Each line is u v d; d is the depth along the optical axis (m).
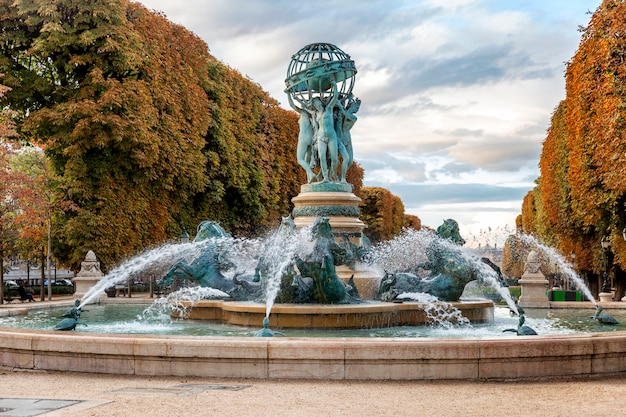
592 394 10.47
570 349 11.84
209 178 48.56
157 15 45.28
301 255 18.59
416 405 9.66
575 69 38.78
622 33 32.81
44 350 12.55
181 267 20.80
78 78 38.25
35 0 36.62
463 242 20.75
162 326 18.97
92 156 37.09
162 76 42.06
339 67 24.11
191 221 46.22
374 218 100.75
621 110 32.16
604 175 34.22
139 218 38.81
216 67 51.56
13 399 10.02
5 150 32.44
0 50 37.97
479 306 19.72
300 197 24.47
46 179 38.12
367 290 21.72
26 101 38.22
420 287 19.67
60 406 9.49
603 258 41.53
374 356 11.51
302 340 11.75
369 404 9.73
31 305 25.86
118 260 37.31
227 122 50.28
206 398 10.09
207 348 11.80
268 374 11.67
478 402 9.88
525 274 27.33
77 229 35.94
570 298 38.00
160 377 11.91
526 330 14.98
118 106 36.25
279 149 61.78
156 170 39.97
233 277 20.70
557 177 48.62
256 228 55.50
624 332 12.78
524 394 10.48
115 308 26.09
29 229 35.81
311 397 10.20
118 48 36.88
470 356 11.54
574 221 46.22
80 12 36.72
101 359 12.20
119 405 9.59
